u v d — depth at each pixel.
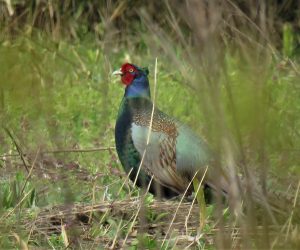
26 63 6.36
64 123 15.16
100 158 13.43
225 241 6.53
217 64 5.56
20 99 6.00
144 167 11.68
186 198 11.55
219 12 5.76
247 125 5.53
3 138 13.02
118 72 12.19
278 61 14.91
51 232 10.02
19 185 11.37
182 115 15.66
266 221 6.46
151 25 8.55
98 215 10.40
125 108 12.05
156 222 10.38
